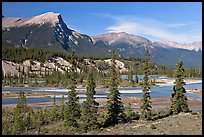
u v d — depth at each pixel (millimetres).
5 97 140375
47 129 63781
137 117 77375
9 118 72812
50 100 126438
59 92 167750
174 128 61719
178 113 82938
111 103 72625
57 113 75375
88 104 66000
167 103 116875
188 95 151750
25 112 77812
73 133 60281
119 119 72562
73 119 66188
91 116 65188
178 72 83812
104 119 74250
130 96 145375
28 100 126625
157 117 77625
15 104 113500
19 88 194000
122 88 194750
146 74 77062
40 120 70625
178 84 83688
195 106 108125
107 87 196625
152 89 190125
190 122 67500
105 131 62062
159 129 61500
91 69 80062
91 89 66875
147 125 67188
